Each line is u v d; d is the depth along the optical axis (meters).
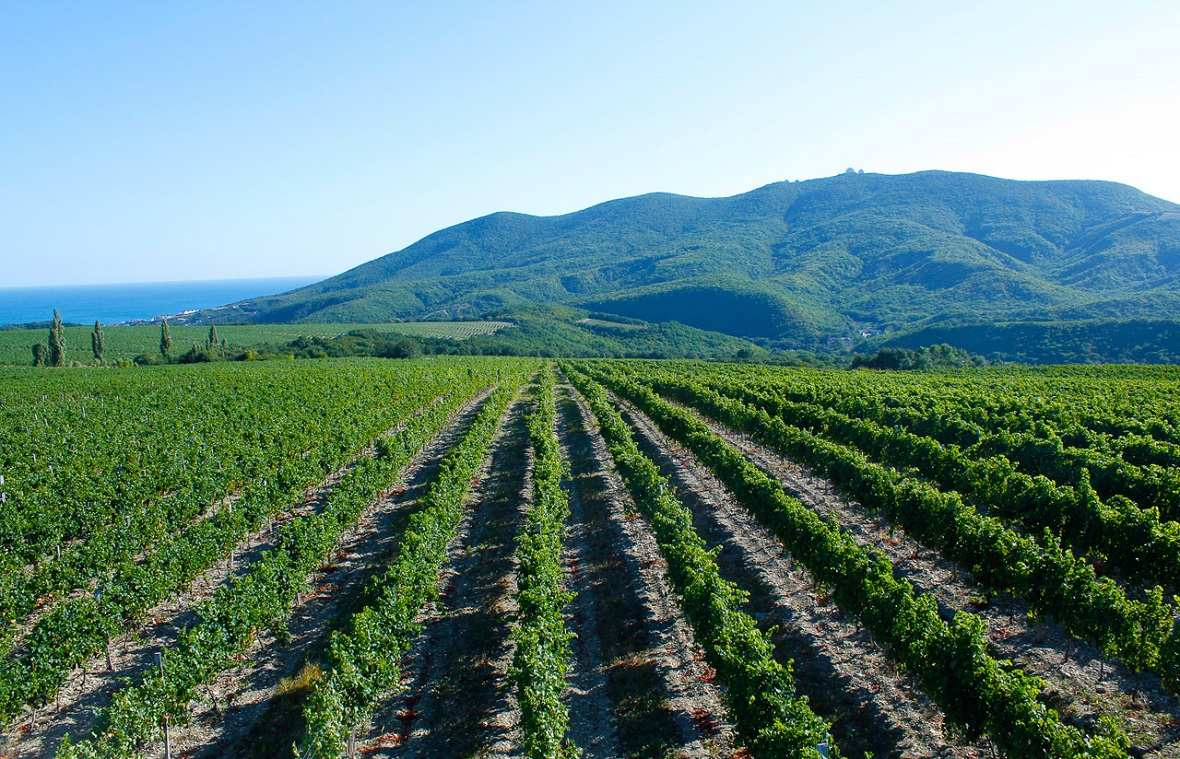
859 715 13.01
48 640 14.52
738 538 22.64
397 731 13.49
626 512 25.52
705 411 43.22
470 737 13.21
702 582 15.56
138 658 16.77
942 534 18.53
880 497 21.67
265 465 31.61
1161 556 16.30
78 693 15.28
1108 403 41.59
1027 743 10.32
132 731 12.23
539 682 12.51
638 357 144.75
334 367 86.44
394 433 45.75
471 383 65.56
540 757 11.37
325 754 11.53
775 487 21.78
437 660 16.03
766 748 10.99
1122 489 22.66
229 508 23.75
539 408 45.84
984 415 36.31
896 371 84.06
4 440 38.03
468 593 19.59
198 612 15.47
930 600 13.77
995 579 16.28
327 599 19.62
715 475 27.16
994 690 11.17
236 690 15.09
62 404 50.78
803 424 37.31
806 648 15.47
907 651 13.08
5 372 77.69
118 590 17.06
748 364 101.50
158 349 129.88
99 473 30.92
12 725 14.06
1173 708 12.23
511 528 24.78
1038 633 15.27
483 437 37.62
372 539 24.52
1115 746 9.54
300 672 15.45
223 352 107.62
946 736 12.09
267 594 16.59
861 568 15.75
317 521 21.44
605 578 20.12
